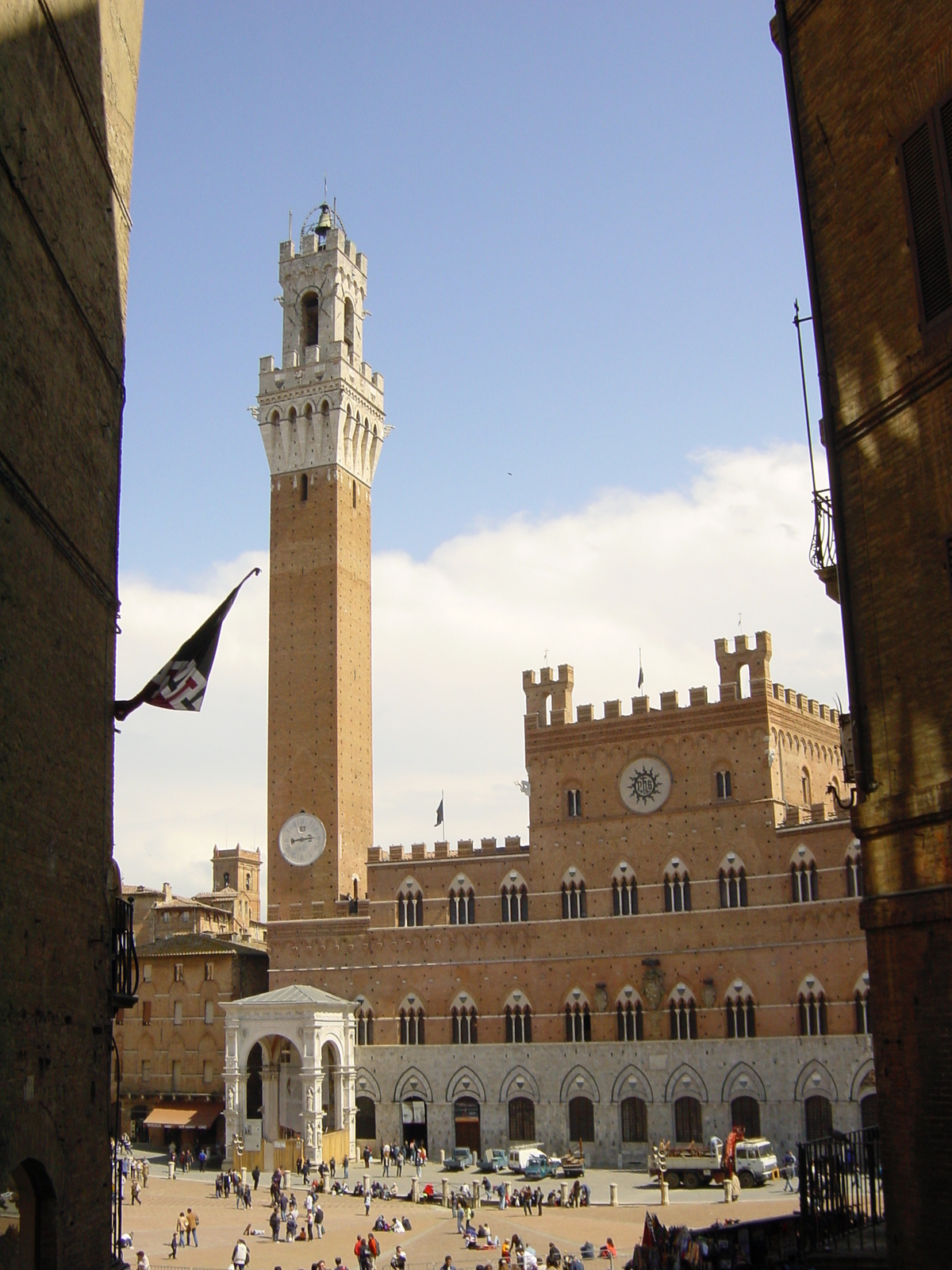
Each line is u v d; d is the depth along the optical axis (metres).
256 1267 75.00
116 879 35.75
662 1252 44.44
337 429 140.00
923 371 29.00
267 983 136.50
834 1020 104.44
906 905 28.70
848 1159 36.91
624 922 115.56
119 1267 34.91
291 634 138.00
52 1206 28.92
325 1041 119.25
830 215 32.84
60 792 30.77
